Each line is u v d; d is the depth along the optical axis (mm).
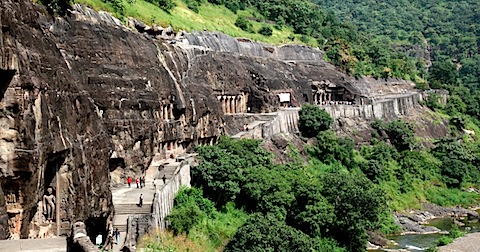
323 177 73875
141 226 43906
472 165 114625
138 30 79562
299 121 101000
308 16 159125
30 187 31391
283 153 87750
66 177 36344
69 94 38781
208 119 76562
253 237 50219
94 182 40844
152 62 64250
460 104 150375
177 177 57562
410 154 108188
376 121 116000
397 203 92500
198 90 77375
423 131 127438
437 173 108125
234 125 88312
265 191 63656
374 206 65875
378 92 140375
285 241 50781
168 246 45719
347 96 123812
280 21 146625
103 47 56625
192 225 52812
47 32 42219
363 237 67812
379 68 148750
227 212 61344
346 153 97438
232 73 94750
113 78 55688
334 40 145625
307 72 121438
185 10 117062
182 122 68812
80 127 40000
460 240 74812
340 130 108188
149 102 59406
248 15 143625
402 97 133000
